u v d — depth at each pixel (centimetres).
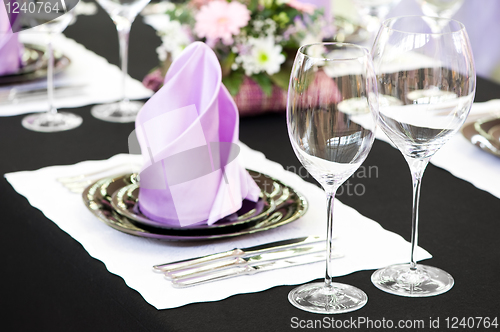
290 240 117
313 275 112
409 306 107
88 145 145
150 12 242
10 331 141
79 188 130
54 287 123
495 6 267
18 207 128
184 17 155
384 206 127
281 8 156
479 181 134
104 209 121
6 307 141
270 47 151
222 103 121
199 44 122
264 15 154
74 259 116
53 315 125
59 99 164
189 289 108
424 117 107
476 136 141
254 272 111
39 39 207
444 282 111
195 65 122
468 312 107
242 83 155
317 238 118
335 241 118
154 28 226
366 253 116
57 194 129
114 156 141
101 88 170
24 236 128
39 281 127
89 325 116
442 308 107
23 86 167
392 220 124
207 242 117
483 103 162
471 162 140
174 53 157
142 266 112
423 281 111
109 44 208
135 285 109
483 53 274
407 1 302
